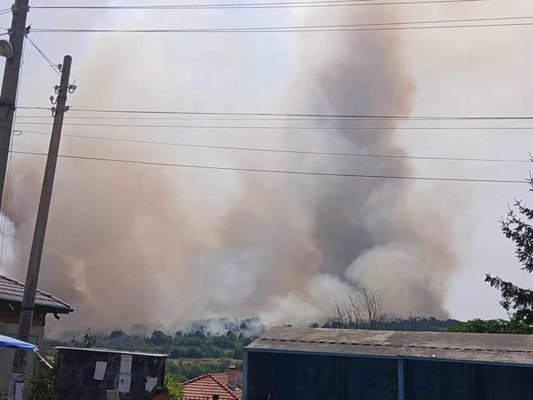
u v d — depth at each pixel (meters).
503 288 32.69
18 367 13.55
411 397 14.53
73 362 14.55
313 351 12.82
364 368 15.09
